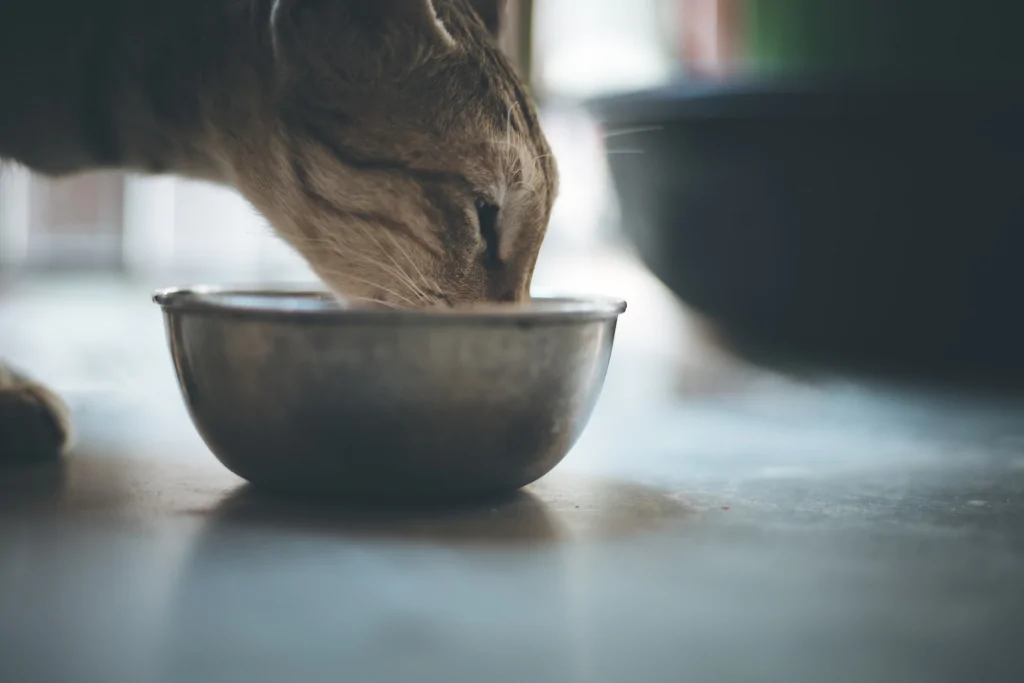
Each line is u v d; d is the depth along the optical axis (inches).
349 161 22.7
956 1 35.3
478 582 16.9
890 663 15.1
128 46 22.9
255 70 22.5
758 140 32.0
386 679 14.5
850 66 36.9
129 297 58.0
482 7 25.7
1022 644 15.5
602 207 54.4
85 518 19.0
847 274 32.6
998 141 31.1
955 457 23.8
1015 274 31.9
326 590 16.5
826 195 32.0
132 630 15.4
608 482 21.6
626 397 31.0
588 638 15.5
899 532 19.1
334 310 18.5
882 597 16.7
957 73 35.5
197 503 19.8
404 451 18.8
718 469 22.7
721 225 33.1
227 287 23.3
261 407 19.0
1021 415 28.0
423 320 18.5
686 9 50.1
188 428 25.4
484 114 22.7
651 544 18.4
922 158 31.4
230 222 65.4
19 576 16.8
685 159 32.9
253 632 15.4
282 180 23.3
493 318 18.6
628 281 54.5
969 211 31.6
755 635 15.6
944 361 33.4
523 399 19.0
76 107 23.2
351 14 21.6
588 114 37.9
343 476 19.1
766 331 34.0
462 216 23.0
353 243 23.4
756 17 38.9
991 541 18.7
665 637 15.5
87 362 36.1
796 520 19.6
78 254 66.4
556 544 18.3
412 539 18.3
